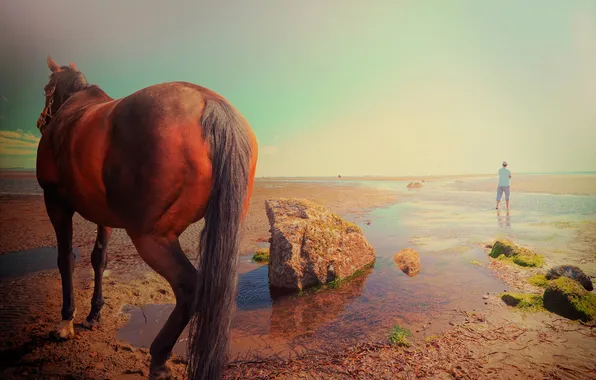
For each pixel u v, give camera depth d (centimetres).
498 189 1038
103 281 441
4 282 434
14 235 677
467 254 569
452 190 1806
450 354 268
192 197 197
